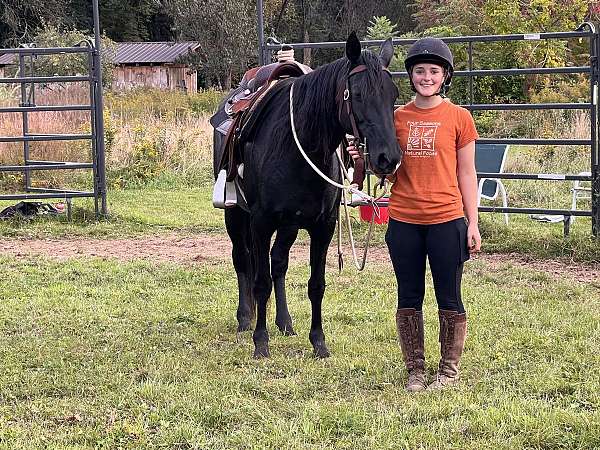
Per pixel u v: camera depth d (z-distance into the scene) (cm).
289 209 519
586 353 543
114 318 669
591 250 888
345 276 812
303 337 605
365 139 452
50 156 1482
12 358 557
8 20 3509
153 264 878
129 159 1577
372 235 1005
